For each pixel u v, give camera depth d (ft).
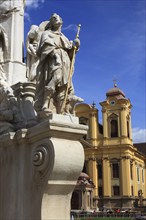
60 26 17.28
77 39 17.13
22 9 25.29
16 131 16.55
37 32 22.72
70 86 16.56
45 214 14.15
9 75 22.84
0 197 16.76
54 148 13.99
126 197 154.30
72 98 16.62
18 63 23.52
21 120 17.58
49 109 15.39
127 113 169.07
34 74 21.79
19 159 15.96
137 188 171.63
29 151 15.70
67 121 14.99
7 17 24.70
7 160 16.78
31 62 22.43
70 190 14.71
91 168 164.55
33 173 14.89
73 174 14.47
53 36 16.61
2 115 17.92
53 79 15.69
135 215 117.70
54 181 14.17
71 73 16.58
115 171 160.86
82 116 173.88
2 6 25.03
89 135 169.78
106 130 166.81
